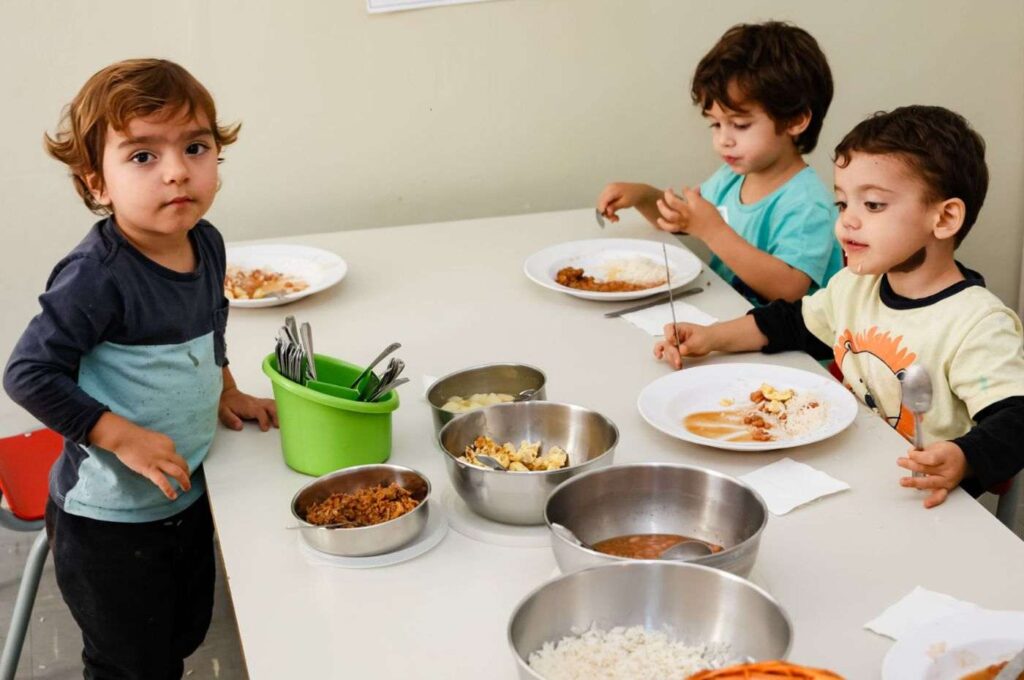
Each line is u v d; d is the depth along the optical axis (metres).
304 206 2.67
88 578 1.58
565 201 2.80
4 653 1.92
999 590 1.12
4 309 2.60
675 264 2.10
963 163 1.52
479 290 2.03
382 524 1.20
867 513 1.28
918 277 1.61
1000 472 1.35
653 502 1.22
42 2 2.39
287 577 1.19
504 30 2.62
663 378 1.60
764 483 1.33
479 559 1.21
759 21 2.71
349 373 1.50
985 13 2.80
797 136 2.23
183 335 1.49
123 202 1.40
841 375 1.90
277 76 2.55
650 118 2.76
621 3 2.65
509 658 1.05
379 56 2.58
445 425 1.35
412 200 2.72
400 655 1.06
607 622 1.02
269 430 1.55
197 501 1.65
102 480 1.51
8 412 2.69
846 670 1.02
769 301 2.11
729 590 1.00
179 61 2.49
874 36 2.78
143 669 1.67
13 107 2.46
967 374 1.51
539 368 1.65
